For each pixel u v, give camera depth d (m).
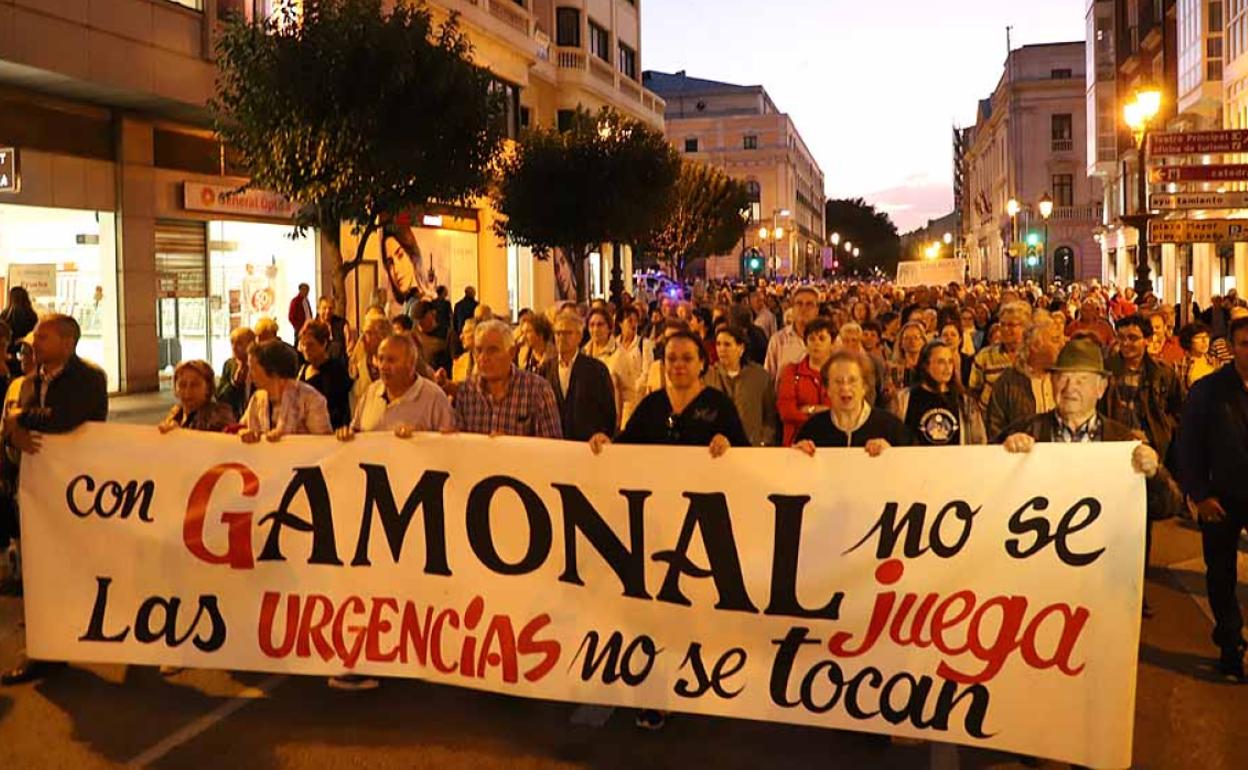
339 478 5.81
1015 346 8.56
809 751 5.30
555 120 39.62
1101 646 4.86
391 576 5.75
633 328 11.25
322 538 5.84
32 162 18.00
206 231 21.81
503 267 33.81
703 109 106.88
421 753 5.29
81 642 6.14
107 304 19.77
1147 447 4.83
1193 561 8.90
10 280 17.97
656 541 5.36
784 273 97.38
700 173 44.94
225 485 5.96
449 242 30.64
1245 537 9.71
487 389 6.59
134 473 6.07
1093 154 58.03
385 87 14.97
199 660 5.98
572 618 5.49
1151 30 46.38
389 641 5.75
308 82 14.84
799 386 8.15
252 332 9.66
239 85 15.41
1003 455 4.98
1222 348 12.09
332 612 5.82
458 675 5.64
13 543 8.41
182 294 21.28
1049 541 4.92
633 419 6.14
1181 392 8.88
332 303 14.45
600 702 5.44
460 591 5.64
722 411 6.02
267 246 23.42
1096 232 67.94
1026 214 82.69
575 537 5.48
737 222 50.50
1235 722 5.62
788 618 5.20
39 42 16.50
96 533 6.11
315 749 5.35
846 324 9.27
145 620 6.05
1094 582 4.87
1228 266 32.97
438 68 15.65
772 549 5.21
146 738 5.52
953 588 5.02
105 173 19.53
